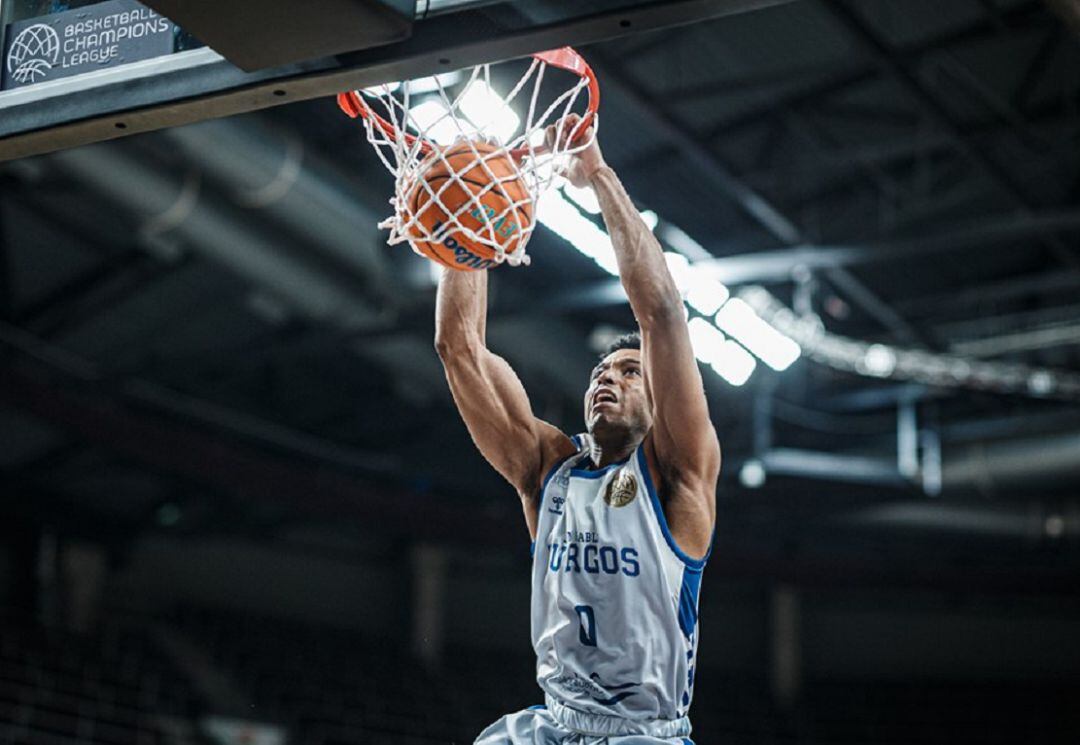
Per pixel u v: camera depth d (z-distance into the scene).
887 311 19.23
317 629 25.48
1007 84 15.39
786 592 27.33
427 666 25.70
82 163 14.03
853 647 27.41
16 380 17.67
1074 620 26.84
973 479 21.98
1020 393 20.50
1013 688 26.36
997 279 19.81
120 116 4.80
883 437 22.53
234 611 25.08
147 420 19.39
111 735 19.39
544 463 5.04
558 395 19.45
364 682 24.14
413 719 23.62
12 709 18.67
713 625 27.61
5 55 5.02
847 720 26.11
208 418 21.14
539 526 4.86
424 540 23.61
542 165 4.84
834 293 19.95
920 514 23.78
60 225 17.11
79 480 22.27
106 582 23.80
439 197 4.55
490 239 4.57
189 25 4.25
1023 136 15.80
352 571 26.47
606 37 4.25
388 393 21.97
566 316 19.36
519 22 4.26
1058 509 23.77
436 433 23.55
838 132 16.42
